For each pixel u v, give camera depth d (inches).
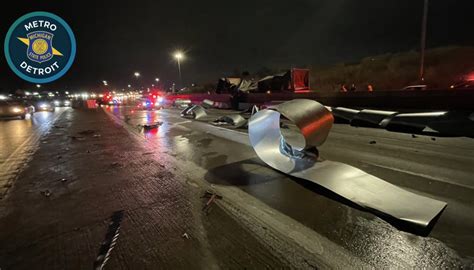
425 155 199.0
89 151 245.9
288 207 117.3
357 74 1177.4
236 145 252.4
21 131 389.7
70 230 103.0
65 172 181.0
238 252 85.7
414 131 296.5
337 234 94.9
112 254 86.6
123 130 378.9
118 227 104.0
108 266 80.8
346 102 461.7
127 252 87.4
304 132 153.9
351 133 306.0
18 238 98.0
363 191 128.0
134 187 148.3
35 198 136.0
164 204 124.4
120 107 1031.6
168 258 83.6
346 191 128.3
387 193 125.6
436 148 219.0
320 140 176.6
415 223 98.2
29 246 92.7
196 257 83.7
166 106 1044.5
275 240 92.0
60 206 125.6
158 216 112.3
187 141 282.0
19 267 81.4
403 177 153.0
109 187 149.6
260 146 194.1
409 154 203.3
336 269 76.9
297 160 181.0
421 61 656.4
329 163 168.6
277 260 81.3
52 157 225.1
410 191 132.6
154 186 148.9
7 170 187.5
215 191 138.3
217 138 293.0
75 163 203.9
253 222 104.9
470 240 89.3
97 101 1251.2
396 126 315.0
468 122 263.3
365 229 97.9
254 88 792.3
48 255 87.2
